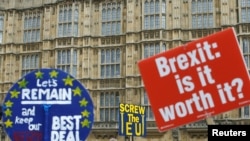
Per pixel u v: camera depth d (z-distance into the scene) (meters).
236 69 5.81
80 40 54.38
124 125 36.75
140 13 52.12
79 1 55.28
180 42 50.03
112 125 50.66
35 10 58.56
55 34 55.47
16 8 59.34
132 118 37.34
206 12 50.50
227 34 5.86
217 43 5.88
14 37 58.66
